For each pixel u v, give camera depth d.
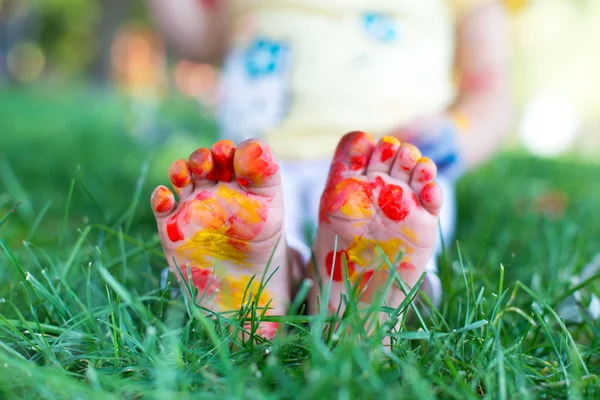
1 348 0.40
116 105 3.26
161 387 0.35
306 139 0.74
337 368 0.36
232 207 0.43
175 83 5.16
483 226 0.91
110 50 5.30
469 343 0.42
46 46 7.69
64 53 7.70
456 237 0.85
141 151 1.78
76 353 0.43
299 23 0.74
